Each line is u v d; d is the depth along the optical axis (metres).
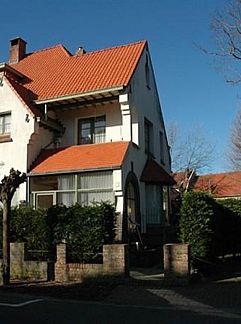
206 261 13.48
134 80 21.53
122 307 9.93
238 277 13.22
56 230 14.45
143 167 21.53
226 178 46.16
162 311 9.45
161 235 20.95
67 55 26.17
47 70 25.00
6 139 20.55
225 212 17.09
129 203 19.58
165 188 23.53
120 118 21.22
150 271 14.73
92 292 11.62
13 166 20.14
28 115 20.39
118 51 24.16
